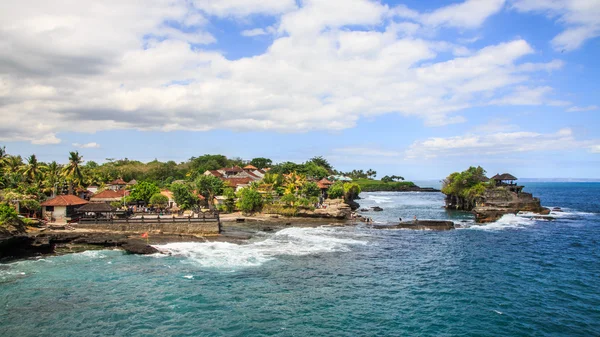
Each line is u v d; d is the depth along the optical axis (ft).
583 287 136.36
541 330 101.71
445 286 136.77
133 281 138.92
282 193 390.83
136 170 565.53
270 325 103.45
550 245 208.85
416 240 222.28
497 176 409.90
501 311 114.21
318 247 198.70
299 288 133.39
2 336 95.35
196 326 102.37
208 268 156.25
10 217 186.91
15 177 303.07
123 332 98.48
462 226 278.26
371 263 167.43
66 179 329.72
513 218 321.11
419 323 105.60
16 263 163.63
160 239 205.36
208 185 347.97
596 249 198.59
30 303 117.19
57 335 96.53
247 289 131.64
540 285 138.31
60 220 233.55
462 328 102.63
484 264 167.22
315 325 103.76
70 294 125.18
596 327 103.76
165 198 297.94
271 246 199.82
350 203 465.47
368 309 115.14
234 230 247.70
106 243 195.52
